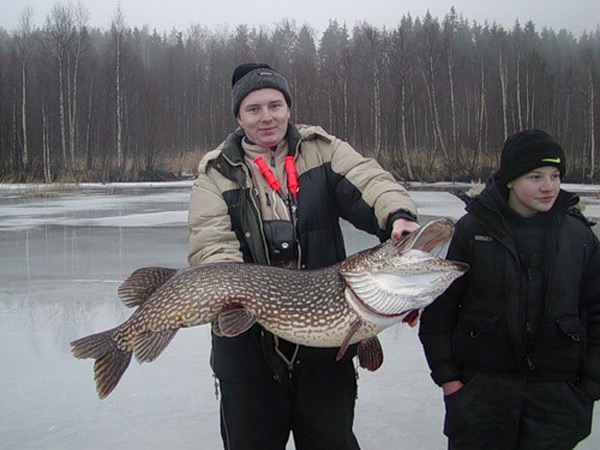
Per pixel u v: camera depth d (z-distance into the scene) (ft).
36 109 148.66
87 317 19.45
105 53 180.45
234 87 9.67
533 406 8.83
